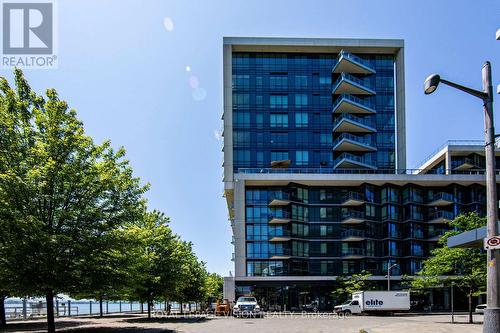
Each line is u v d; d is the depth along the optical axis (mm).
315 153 73875
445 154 75562
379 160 76688
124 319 37219
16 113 20984
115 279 21469
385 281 69562
